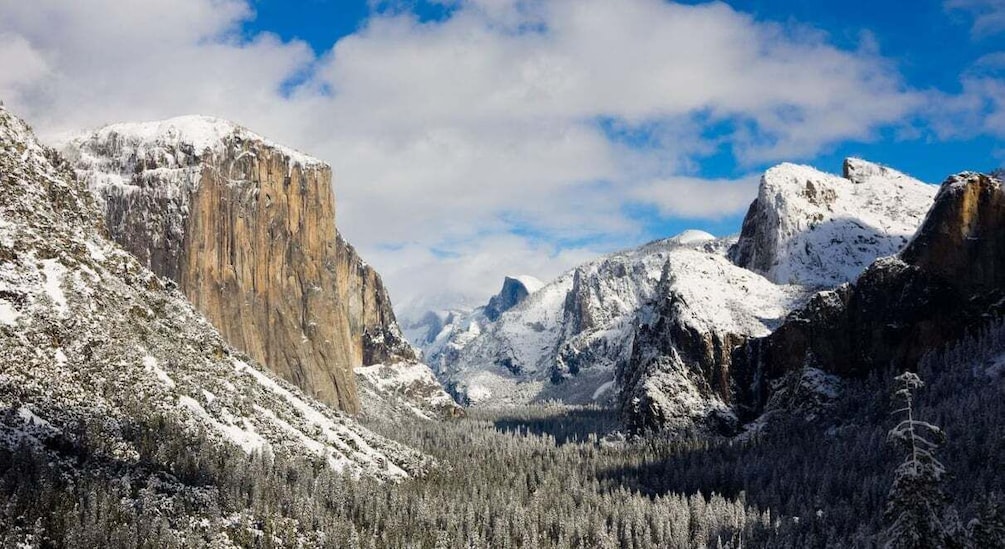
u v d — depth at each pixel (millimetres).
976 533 67188
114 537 109812
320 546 140250
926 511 55844
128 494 122188
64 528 108500
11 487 111000
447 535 162875
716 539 177625
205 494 133125
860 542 157250
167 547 113312
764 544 173125
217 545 122250
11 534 103375
